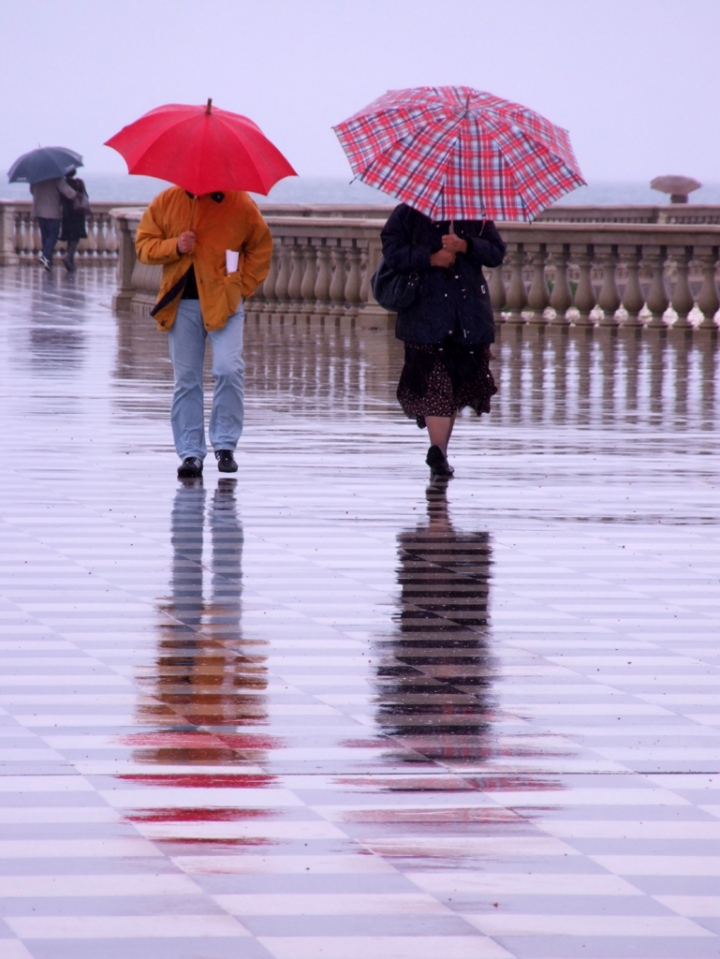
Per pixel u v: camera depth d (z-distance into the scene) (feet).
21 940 31.94
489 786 41.75
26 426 112.47
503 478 93.15
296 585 65.00
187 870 35.55
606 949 32.27
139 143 92.68
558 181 90.89
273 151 94.17
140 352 174.60
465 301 92.17
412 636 57.26
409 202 89.76
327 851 36.86
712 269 201.98
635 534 77.10
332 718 47.32
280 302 233.55
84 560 69.10
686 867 36.55
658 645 56.85
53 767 42.37
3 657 53.26
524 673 52.75
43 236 371.15
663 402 132.98
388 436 110.63
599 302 210.38
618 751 44.96
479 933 32.81
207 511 81.41
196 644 55.52
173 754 43.65
